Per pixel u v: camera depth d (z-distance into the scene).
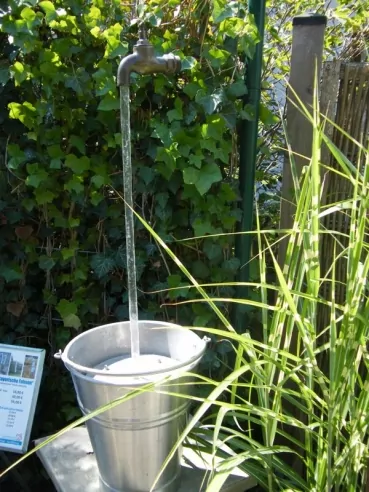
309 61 1.43
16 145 1.52
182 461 1.28
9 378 1.45
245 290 1.61
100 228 1.63
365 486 1.09
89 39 1.43
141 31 1.06
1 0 1.42
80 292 1.66
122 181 1.54
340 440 1.10
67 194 1.60
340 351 0.95
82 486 1.19
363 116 1.50
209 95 1.39
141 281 1.64
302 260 1.09
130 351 1.28
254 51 1.42
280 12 2.06
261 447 1.02
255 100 1.50
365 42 1.66
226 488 1.18
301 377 1.42
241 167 1.55
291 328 1.09
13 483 1.78
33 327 1.77
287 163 1.53
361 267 0.97
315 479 1.09
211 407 1.60
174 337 1.23
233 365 1.63
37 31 1.41
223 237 1.55
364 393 1.01
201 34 1.44
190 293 1.58
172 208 1.55
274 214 1.99
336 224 1.57
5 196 1.61
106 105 1.40
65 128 1.53
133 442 1.05
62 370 1.76
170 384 1.00
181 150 1.41
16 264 1.67
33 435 1.77
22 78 1.41
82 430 1.45
